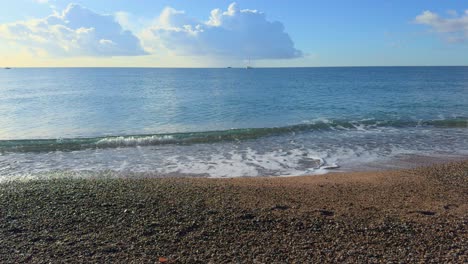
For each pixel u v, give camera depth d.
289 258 5.25
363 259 5.20
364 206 7.82
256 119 22.89
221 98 36.75
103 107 29.12
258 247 5.64
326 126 19.45
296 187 9.43
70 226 6.46
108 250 5.50
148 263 5.10
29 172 11.29
